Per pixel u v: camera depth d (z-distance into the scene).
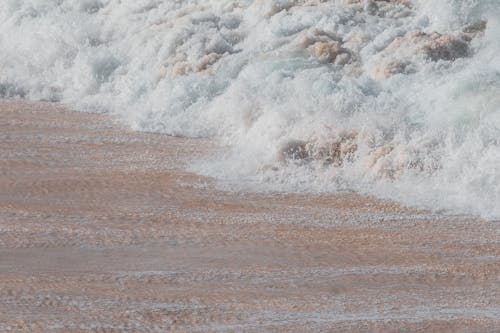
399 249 20.52
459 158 24.91
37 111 32.09
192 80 32.81
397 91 29.70
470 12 35.09
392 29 34.56
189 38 35.62
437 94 28.53
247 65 33.12
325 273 18.98
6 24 40.38
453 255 20.20
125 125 30.70
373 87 30.19
